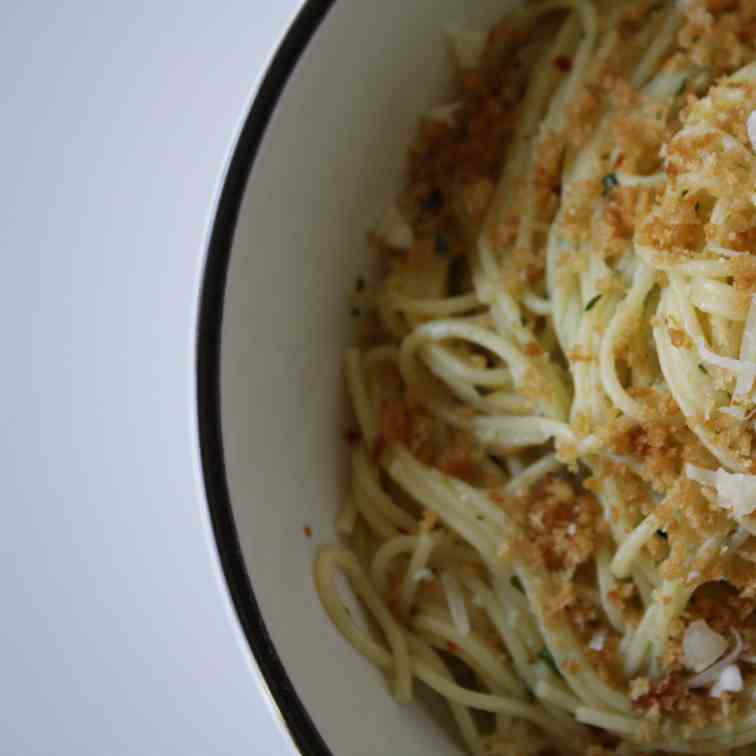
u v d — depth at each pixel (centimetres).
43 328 31
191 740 29
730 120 27
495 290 29
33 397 31
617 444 27
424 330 29
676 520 27
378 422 29
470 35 30
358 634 28
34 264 31
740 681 27
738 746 27
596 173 28
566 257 28
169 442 30
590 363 28
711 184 26
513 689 28
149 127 31
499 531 28
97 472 30
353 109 28
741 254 26
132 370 31
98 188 31
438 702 29
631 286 28
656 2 30
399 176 30
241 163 26
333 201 29
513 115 30
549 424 28
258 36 31
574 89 29
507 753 28
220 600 30
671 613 27
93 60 32
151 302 31
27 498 30
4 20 32
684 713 27
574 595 28
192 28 31
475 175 30
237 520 26
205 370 26
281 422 28
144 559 30
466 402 29
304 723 25
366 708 27
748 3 28
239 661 30
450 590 28
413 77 30
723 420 26
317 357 29
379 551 29
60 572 30
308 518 28
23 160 31
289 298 28
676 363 27
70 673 30
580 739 28
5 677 30
